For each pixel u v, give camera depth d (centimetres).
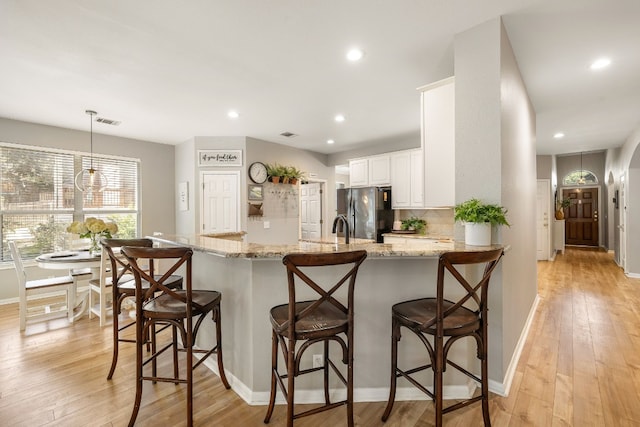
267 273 198
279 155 582
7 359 253
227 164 523
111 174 504
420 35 229
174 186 575
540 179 733
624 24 217
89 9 197
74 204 464
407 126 468
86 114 398
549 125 481
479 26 215
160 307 185
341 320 164
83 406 193
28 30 218
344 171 845
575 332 307
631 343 282
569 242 972
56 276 445
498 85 207
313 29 221
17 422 179
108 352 266
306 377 201
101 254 329
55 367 240
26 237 425
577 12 203
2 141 403
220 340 212
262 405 196
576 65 278
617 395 204
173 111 392
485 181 211
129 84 311
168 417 184
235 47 245
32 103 357
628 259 556
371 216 533
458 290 205
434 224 529
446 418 183
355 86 321
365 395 201
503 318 209
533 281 365
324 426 177
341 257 151
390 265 201
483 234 204
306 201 694
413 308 183
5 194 408
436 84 244
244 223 522
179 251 174
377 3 194
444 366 164
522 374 231
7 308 383
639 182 547
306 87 322
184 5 194
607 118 441
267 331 198
